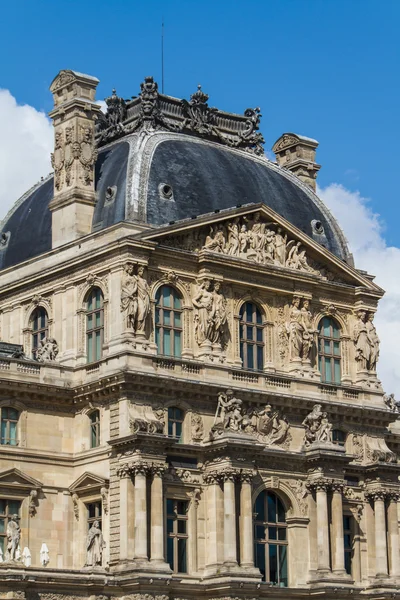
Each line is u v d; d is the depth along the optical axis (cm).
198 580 10806
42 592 9925
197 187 11781
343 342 12325
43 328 11775
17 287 12000
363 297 12388
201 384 11038
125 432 10638
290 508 11438
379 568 11788
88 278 11281
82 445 11050
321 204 12812
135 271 10994
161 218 11394
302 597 11188
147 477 10512
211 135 12606
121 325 10894
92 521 10900
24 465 10869
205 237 11506
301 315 11931
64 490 11025
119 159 11825
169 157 11831
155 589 10319
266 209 11806
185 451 10900
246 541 10819
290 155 13300
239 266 11538
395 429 12762
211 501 10906
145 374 10744
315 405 11700
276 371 11738
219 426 11006
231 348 11469
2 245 12581
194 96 12669
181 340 11262
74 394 11138
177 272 11281
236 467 10850
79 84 11756
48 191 12544
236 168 12294
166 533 10719
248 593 10681
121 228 11112
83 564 10844
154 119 12212
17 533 10138
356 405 12031
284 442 11538
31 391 10950
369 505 11988
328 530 11375
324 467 11425
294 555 11375
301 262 12031
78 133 11694
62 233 11688
